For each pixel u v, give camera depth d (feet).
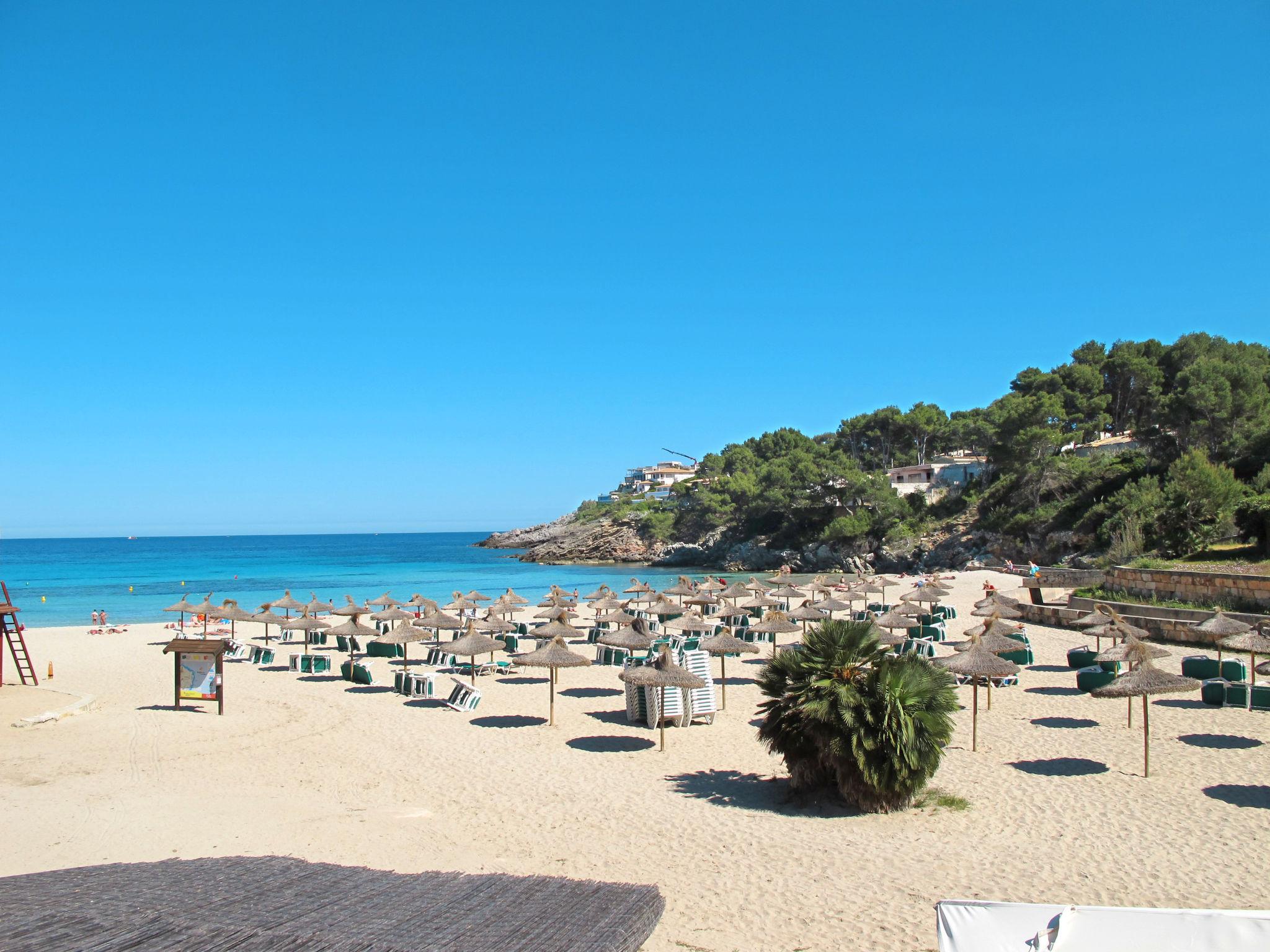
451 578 292.81
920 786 40.91
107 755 52.47
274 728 60.34
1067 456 232.53
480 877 24.35
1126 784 44.09
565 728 60.34
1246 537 122.31
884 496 282.77
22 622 151.53
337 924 19.39
